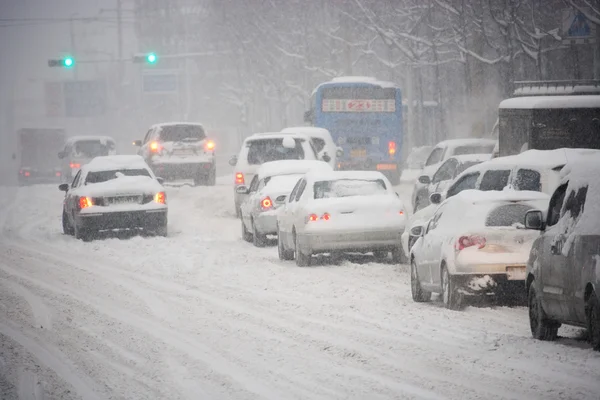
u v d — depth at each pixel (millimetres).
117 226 59906
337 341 27984
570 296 25500
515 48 111438
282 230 50000
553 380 22000
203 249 54406
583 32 72062
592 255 24281
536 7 110625
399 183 101500
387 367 24281
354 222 45781
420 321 31125
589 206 25344
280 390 22328
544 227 27969
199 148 98438
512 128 62562
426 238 36031
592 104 59750
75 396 22625
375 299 36438
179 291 39812
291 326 30812
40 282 43312
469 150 72812
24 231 68875
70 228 65438
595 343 24641
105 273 46094
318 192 47156
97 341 29500
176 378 24125
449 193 44812
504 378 22469
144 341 29250
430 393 21344
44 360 26938
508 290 33094
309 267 46750
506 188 40125
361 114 100000
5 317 34281
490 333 28750
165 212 60719
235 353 26906
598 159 27172
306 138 74500
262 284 41219
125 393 22750
